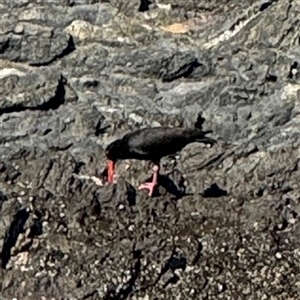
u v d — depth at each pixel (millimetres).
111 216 16328
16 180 17047
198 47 18906
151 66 18500
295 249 16031
